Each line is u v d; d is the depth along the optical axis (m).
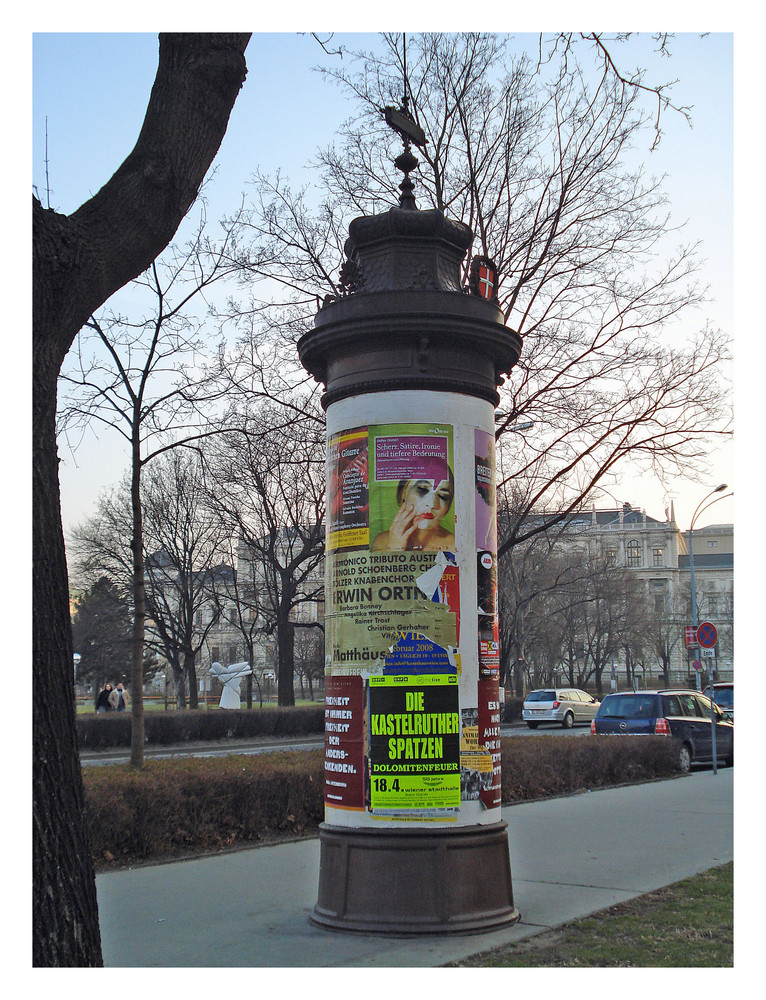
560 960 5.52
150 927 6.50
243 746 26.48
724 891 7.35
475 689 6.77
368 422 6.94
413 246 7.31
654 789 15.38
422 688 6.64
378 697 6.65
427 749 6.59
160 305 13.62
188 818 9.71
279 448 17.62
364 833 6.49
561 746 15.44
